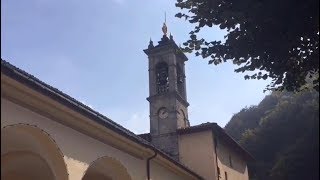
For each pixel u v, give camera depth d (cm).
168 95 2434
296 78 880
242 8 779
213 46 871
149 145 1449
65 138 1082
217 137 2406
